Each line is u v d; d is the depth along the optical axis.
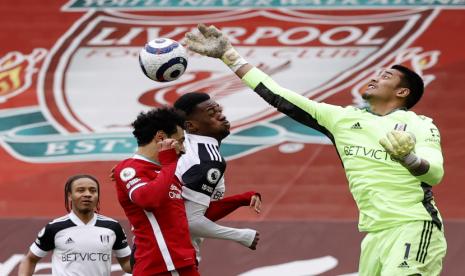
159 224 20.59
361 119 20.86
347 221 34.78
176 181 21.19
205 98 23.50
